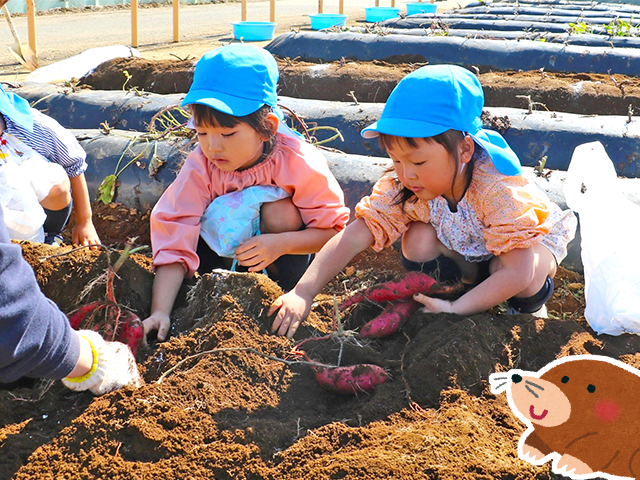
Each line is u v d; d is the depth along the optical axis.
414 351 1.49
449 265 1.76
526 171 2.36
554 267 1.69
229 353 1.46
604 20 6.77
